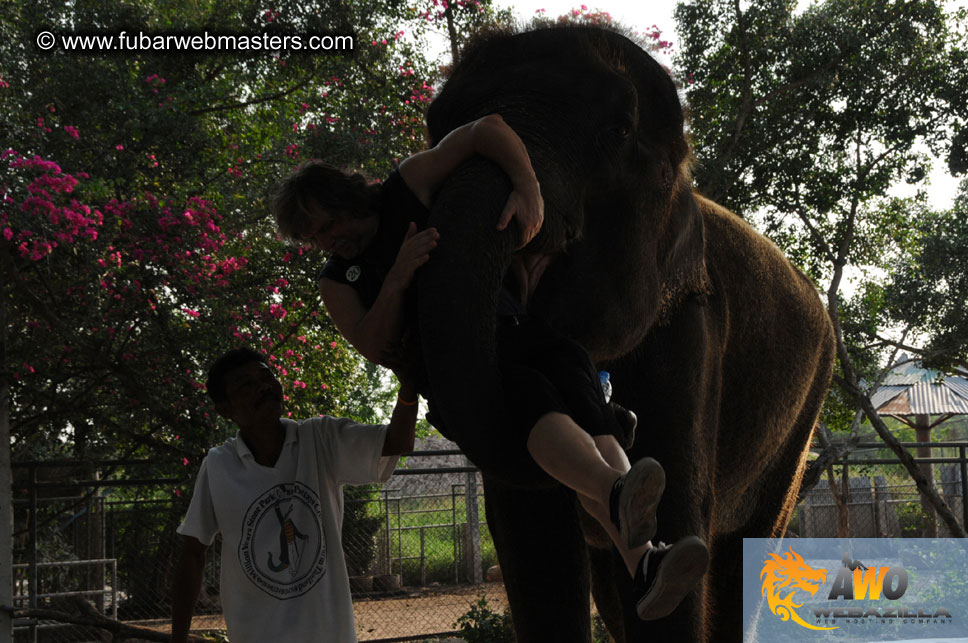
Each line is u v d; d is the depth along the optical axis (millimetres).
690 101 10398
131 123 7547
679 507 3148
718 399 3703
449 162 2240
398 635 10891
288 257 8094
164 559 10172
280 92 9930
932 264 11828
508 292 2375
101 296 6648
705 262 3668
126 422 7012
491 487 3295
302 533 2967
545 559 3199
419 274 2049
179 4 9438
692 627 3104
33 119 7098
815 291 5766
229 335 6875
